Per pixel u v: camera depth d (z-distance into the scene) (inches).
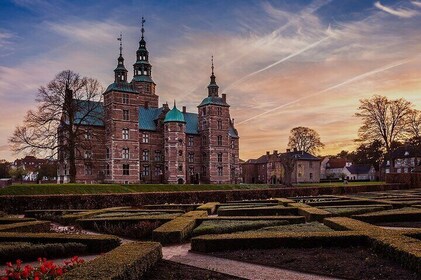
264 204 1165.7
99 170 2600.9
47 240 569.6
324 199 1307.8
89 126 2340.1
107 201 1405.0
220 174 3102.9
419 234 528.1
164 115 2989.7
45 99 2023.9
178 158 2854.3
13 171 4183.1
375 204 1085.8
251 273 432.5
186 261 498.6
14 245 526.9
